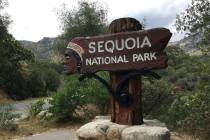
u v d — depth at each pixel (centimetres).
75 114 1327
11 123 1205
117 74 748
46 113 1355
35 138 1048
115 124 741
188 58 2319
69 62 769
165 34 710
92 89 1262
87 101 1270
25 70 4372
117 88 741
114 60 737
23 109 2008
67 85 1312
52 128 1219
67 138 1015
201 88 1021
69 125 1241
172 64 2517
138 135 690
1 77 3919
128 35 729
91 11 3944
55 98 1289
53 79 4575
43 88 4341
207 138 948
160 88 1192
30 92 4159
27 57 4450
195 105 980
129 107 736
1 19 4231
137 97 738
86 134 746
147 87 1183
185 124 988
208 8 1259
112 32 751
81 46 761
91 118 1270
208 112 960
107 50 742
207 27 1256
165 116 1070
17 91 3994
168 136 690
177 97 1144
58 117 1302
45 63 5097
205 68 1117
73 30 3919
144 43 719
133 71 729
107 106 1275
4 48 4141
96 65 750
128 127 719
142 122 747
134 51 725
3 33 4238
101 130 732
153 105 1170
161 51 714
